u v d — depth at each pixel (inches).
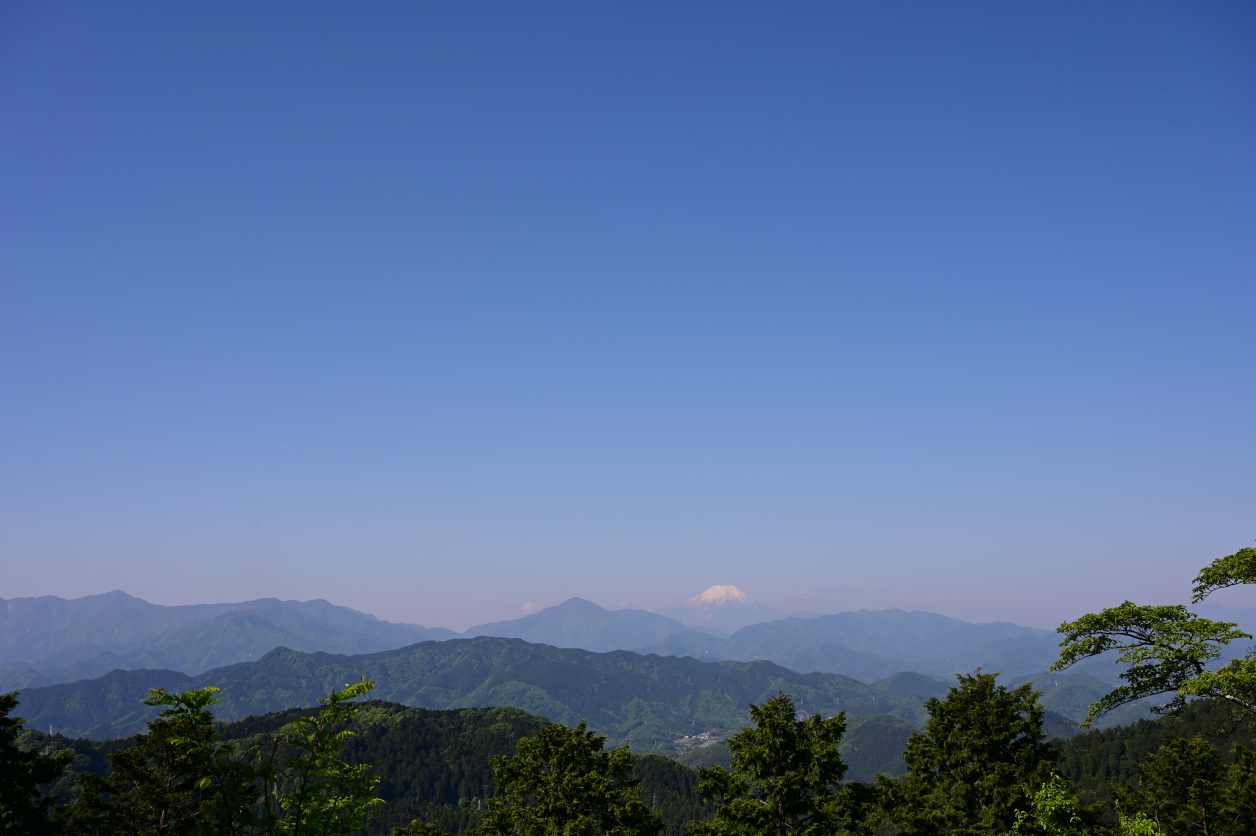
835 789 1487.5
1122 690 1154.0
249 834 528.4
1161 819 1753.2
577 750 1596.9
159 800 1307.8
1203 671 1079.0
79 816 1380.4
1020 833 1243.8
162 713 538.3
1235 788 1560.0
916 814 1409.9
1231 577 1059.9
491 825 1560.0
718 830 1437.0
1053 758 1369.3
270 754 547.2
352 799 571.5
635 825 1504.7
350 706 581.6
